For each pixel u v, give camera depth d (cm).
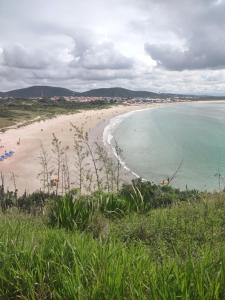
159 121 10650
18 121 9962
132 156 4709
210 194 1045
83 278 290
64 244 349
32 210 870
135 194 854
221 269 267
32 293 283
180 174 3647
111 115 13600
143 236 566
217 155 4812
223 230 585
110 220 704
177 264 293
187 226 599
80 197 711
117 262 297
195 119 11275
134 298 257
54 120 10725
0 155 4994
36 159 4453
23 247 357
